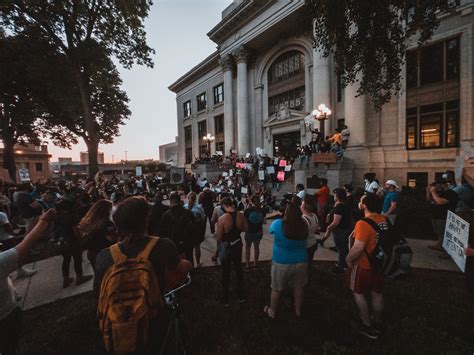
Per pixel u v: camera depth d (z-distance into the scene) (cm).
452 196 488
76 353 271
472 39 1013
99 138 2612
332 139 1200
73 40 1537
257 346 271
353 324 291
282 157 1455
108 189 1189
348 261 268
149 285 138
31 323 324
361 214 513
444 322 287
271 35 1864
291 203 310
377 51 619
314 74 1468
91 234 335
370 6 529
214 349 269
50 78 1680
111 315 128
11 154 2092
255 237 462
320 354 256
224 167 2031
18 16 1372
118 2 1390
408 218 645
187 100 3195
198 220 482
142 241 156
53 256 603
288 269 294
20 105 2033
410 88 1179
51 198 747
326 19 579
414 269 440
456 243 337
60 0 1280
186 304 352
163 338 156
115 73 1877
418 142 1164
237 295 371
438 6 502
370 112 1246
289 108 1889
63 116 2248
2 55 1661
